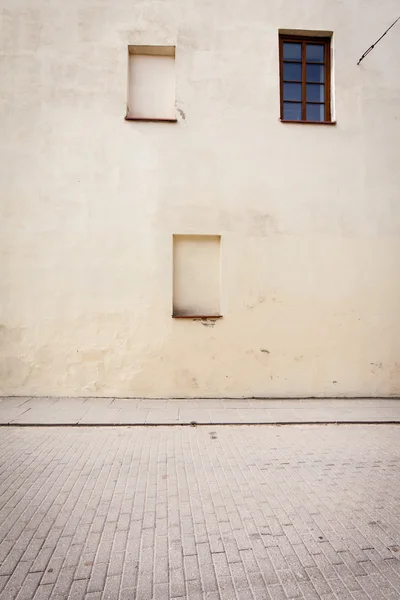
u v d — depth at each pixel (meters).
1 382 7.16
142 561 2.92
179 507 3.68
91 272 7.26
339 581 2.72
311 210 7.54
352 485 4.15
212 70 7.51
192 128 7.44
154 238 7.33
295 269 7.49
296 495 3.93
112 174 7.33
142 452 5.02
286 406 6.96
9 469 4.47
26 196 7.24
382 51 7.79
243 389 7.38
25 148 7.27
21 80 7.31
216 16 7.55
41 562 2.90
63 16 7.40
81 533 3.26
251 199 7.46
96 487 4.06
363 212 7.62
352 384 7.54
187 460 4.78
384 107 7.74
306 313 7.49
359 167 7.65
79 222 7.28
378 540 3.19
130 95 7.64
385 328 7.62
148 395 7.27
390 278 7.65
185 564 2.89
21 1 7.37
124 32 7.45
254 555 2.99
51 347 7.20
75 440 5.41
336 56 7.71
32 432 5.70
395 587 2.67
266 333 7.43
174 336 7.30
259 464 4.68
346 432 5.84
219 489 4.04
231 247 7.42
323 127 7.63
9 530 3.30
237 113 7.50
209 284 7.55
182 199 7.39
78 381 7.22
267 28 7.61
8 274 7.18
